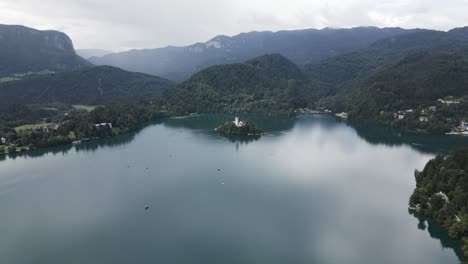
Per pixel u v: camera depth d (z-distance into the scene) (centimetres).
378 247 11188
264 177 18150
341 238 11744
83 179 18150
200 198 15362
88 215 13725
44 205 14738
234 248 11194
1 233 12356
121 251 11094
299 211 13850
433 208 12612
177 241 11662
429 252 10856
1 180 18112
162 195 15725
